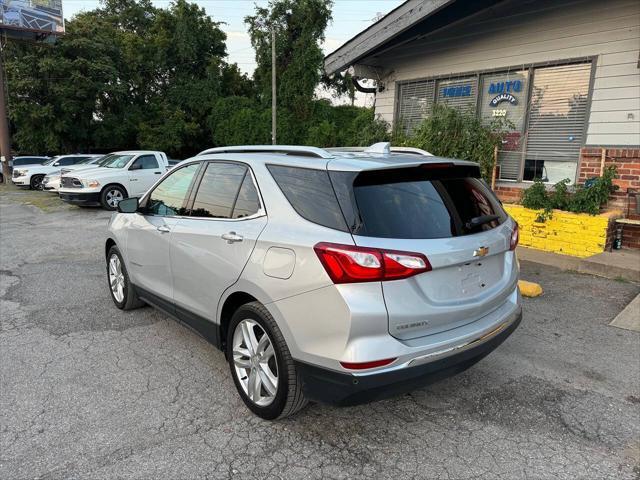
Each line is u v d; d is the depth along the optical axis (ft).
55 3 81.76
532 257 23.26
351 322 8.16
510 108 27.73
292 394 9.39
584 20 24.11
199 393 11.41
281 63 113.29
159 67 111.45
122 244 15.75
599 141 24.26
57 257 25.79
